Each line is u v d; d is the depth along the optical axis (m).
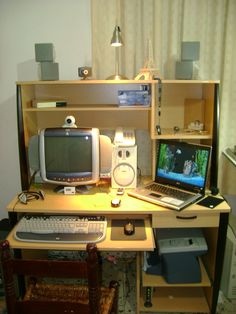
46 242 1.55
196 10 2.01
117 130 2.08
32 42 2.13
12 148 2.33
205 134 1.95
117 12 2.04
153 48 2.04
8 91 2.22
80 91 2.18
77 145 1.90
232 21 1.99
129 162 2.00
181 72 1.91
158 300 2.01
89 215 1.77
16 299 1.23
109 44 2.06
